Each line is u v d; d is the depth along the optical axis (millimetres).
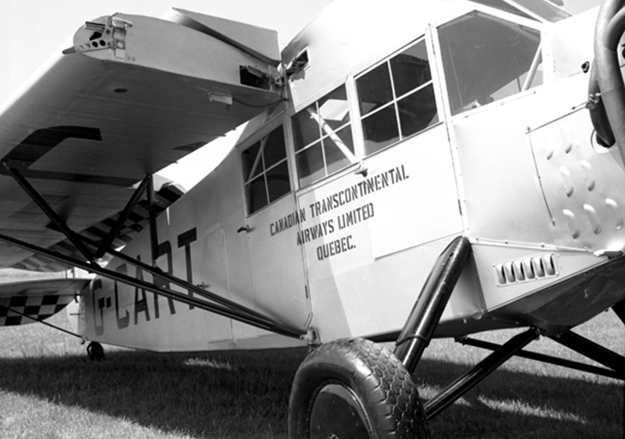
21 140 4809
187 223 6086
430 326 2994
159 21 3867
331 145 4230
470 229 3297
